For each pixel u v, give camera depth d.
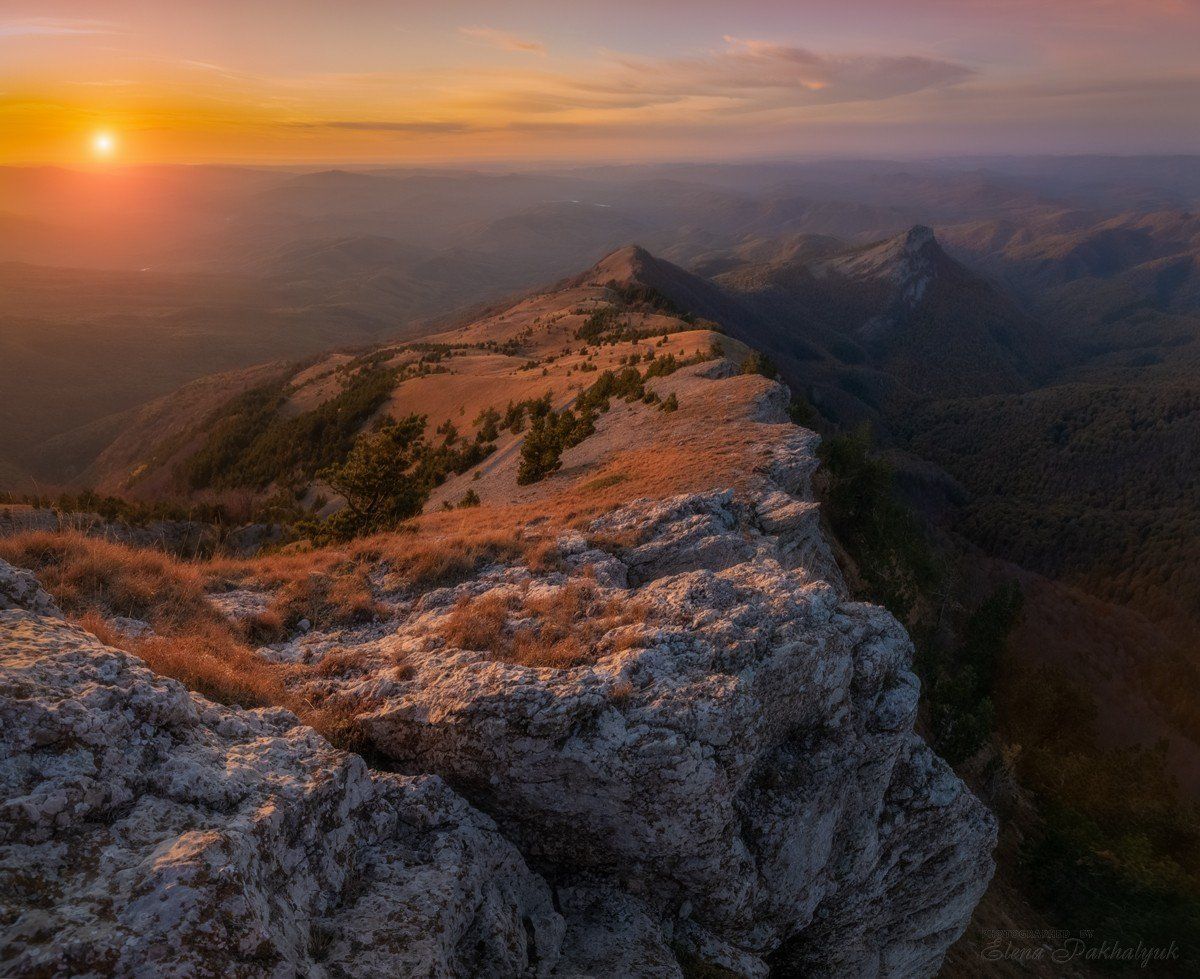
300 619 16.50
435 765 11.05
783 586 15.54
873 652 15.07
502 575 18.78
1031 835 42.91
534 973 9.13
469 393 115.94
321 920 7.39
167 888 5.70
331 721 11.35
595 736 10.50
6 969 4.75
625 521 23.80
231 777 7.73
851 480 69.06
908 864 16.64
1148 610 153.62
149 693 7.95
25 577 9.81
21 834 5.84
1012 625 61.47
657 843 10.83
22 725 6.54
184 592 15.13
